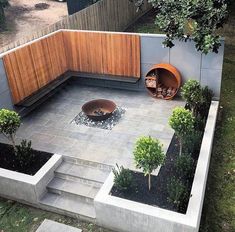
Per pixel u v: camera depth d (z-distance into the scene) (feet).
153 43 33.47
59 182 25.09
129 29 56.80
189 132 24.32
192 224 18.84
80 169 25.75
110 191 22.02
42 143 28.55
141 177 23.61
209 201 23.72
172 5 29.68
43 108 34.22
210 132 27.35
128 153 26.71
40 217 23.34
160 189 22.34
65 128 30.63
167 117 31.48
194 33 27.94
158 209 20.01
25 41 34.22
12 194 24.43
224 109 34.22
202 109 31.09
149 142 20.49
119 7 53.67
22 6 72.74
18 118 25.18
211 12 26.96
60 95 36.70
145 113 32.35
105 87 38.06
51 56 35.40
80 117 32.24
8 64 30.35
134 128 30.04
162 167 24.40
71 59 37.76
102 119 30.94
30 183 23.06
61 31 36.42
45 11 70.08
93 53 36.37
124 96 35.83
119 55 35.32
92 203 23.53
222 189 24.66
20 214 23.63
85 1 55.31
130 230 21.03
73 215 23.04
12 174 23.95
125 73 35.99
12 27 62.49
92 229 22.06
